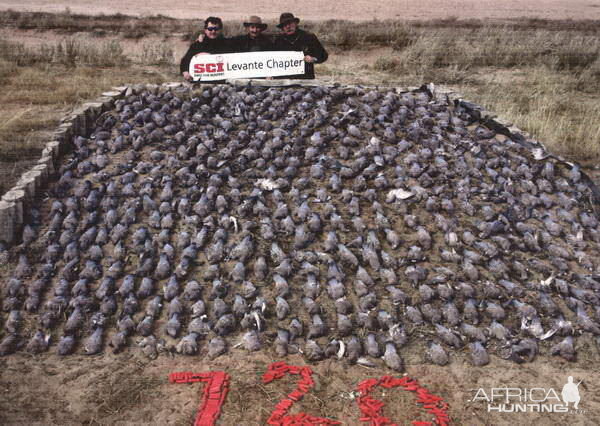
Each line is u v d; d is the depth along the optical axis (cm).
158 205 732
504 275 641
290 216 714
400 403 490
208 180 775
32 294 601
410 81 1537
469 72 1680
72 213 705
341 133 867
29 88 1352
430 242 683
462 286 616
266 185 757
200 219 708
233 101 936
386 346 548
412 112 933
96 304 590
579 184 806
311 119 893
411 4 3409
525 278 645
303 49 1030
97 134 867
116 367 527
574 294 621
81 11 2823
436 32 2131
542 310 601
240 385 506
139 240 671
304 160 816
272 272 637
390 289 612
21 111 1145
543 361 549
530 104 1309
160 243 671
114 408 480
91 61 1691
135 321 577
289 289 616
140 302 601
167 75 1568
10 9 2655
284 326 575
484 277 642
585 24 2633
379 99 969
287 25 1007
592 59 1789
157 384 507
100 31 2186
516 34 2117
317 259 651
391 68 1702
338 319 579
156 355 541
